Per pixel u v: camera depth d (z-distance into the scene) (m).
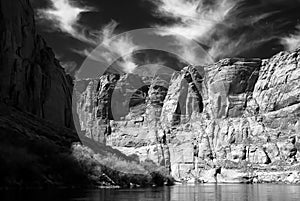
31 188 51.53
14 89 84.25
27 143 60.66
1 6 84.62
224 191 75.00
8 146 54.47
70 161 63.88
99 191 55.53
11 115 74.00
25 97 88.50
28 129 71.56
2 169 50.44
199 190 78.69
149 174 91.50
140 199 44.69
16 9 89.81
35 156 57.41
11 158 52.72
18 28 89.81
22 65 90.25
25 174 53.53
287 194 63.62
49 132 78.00
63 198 40.69
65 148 70.81
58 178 59.50
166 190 69.31
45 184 55.28
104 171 72.50
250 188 96.56
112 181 71.25
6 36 83.44
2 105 76.62
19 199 37.00
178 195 56.16
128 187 75.19
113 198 44.44
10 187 49.81
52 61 109.50
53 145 67.06
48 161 60.53
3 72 81.62
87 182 65.12
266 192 71.62
